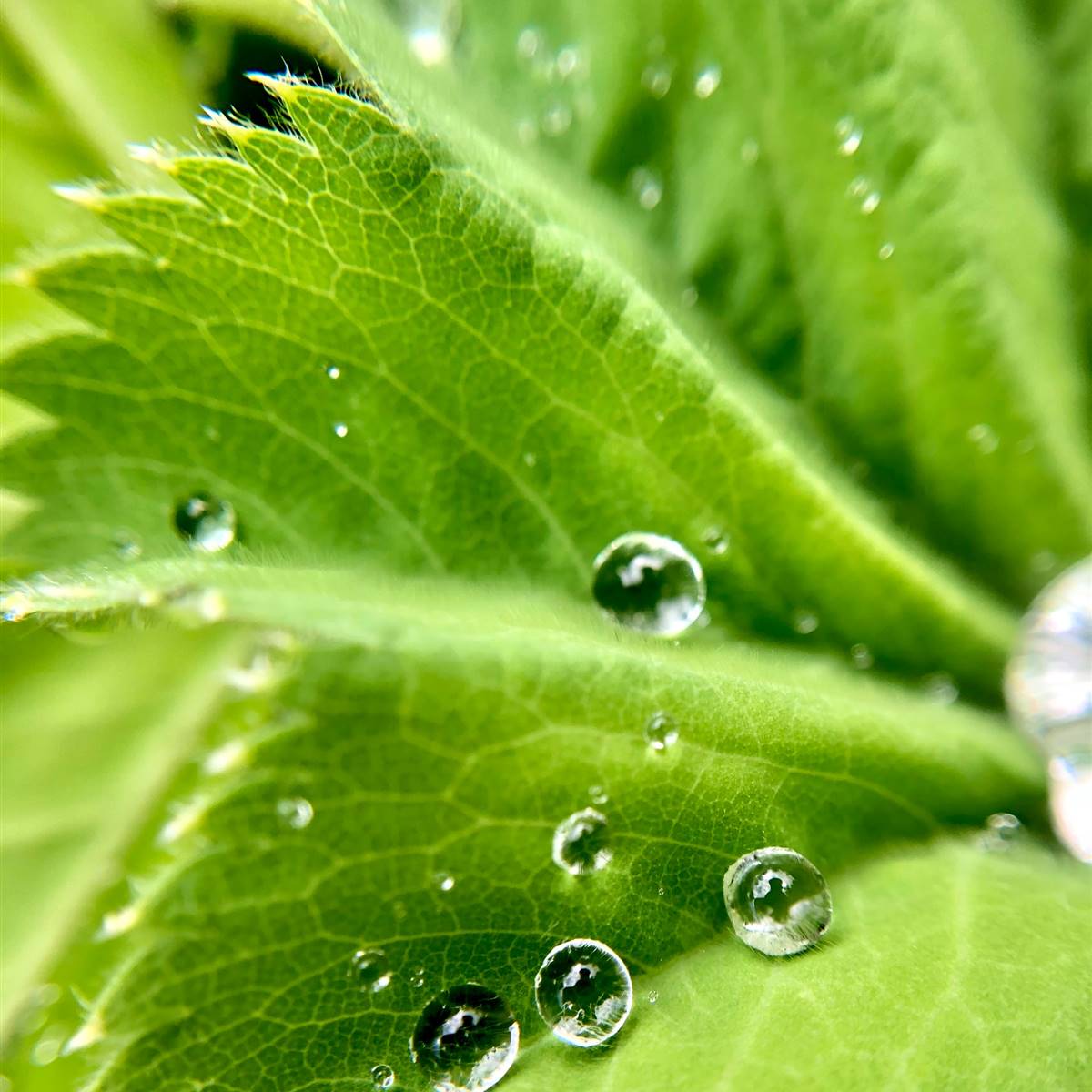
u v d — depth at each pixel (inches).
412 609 5.5
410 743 5.4
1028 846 5.7
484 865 5.4
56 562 5.5
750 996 5.4
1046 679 5.8
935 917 5.5
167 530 5.6
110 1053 5.4
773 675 5.6
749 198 6.0
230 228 5.5
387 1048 5.4
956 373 5.9
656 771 5.5
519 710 5.5
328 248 5.5
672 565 5.7
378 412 5.6
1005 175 6.0
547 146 6.2
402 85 5.6
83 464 5.6
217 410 5.6
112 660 6.3
